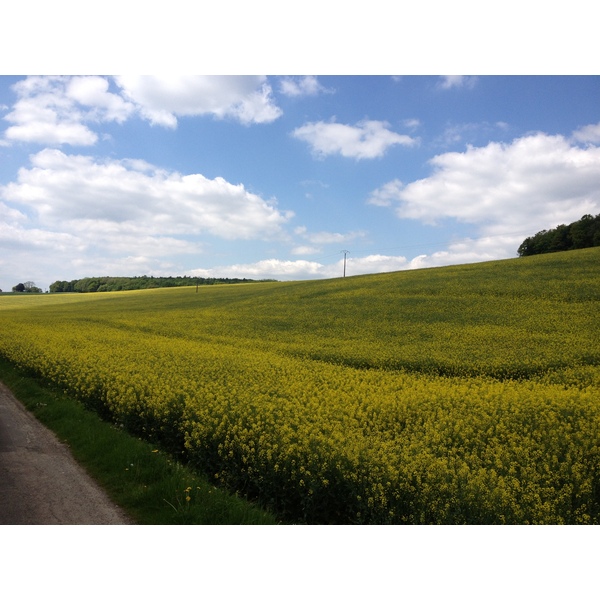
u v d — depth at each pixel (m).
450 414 11.19
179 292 77.81
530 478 7.56
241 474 8.53
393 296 37.75
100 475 8.36
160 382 13.69
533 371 17.27
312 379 15.40
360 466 7.58
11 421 12.39
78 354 19.38
